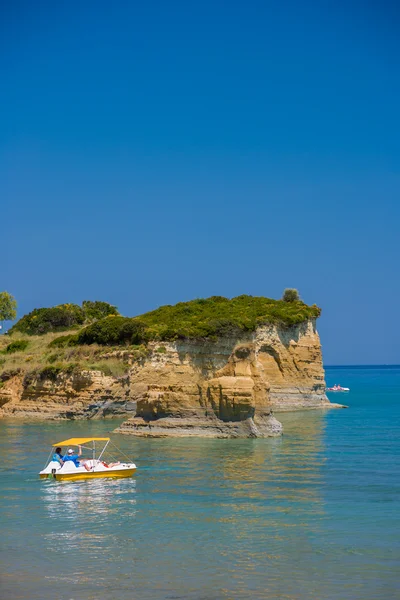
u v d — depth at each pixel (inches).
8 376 3388.3
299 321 3919.8
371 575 963.3
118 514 1258.6
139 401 2370.8
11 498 1385.3
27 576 962.7
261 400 2315.5
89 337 3435.0
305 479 1547.7
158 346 3061.0
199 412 2292.1
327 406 3850.9
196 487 1470.2
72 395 3102.9
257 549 1065.5
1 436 2351.1
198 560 1020.5
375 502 1336.1
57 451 1665.8
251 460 1798.7
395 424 2770.7
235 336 3056.1
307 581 943.0
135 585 930.7
